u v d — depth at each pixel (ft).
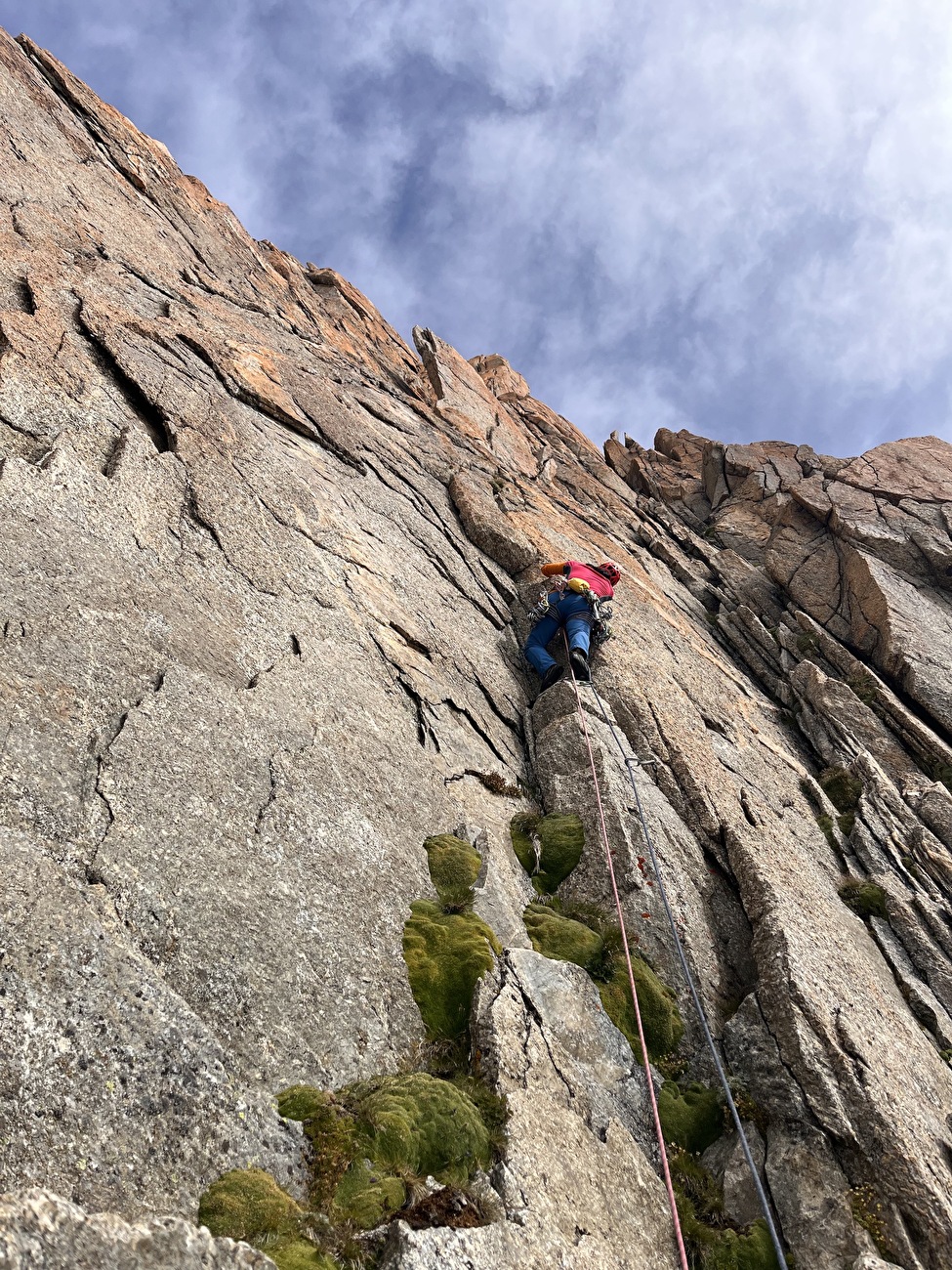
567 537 74.38
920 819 54.80
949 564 88.94
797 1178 26.37
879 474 108.47
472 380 116.88
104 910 19.44
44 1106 15.16
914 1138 27.37
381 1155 19.29
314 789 28.43
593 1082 26.55
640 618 67.26
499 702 47.03
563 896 36.47
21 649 23.48
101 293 49.24
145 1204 15.21
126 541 30.96
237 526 38.04
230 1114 17.74
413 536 55.83
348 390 71.56
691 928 35.58
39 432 32.73
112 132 82.64
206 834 23.41
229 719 27.73
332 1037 21.77
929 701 70.95
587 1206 21.77
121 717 24.44
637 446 145.18
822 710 67.97
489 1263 17.60
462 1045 24.58
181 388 43.65
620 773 42.45
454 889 30.45
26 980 16.48
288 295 94.22
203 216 88.43
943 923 43.45
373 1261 16.49
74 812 20.98
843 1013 31.50
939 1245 24.49
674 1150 27.17
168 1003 18.38
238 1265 13.66
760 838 43.16
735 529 107.86
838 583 90.43
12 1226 11.76
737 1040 31.04
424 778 34.94
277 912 23.29
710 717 55.72
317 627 37.55
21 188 55.31
